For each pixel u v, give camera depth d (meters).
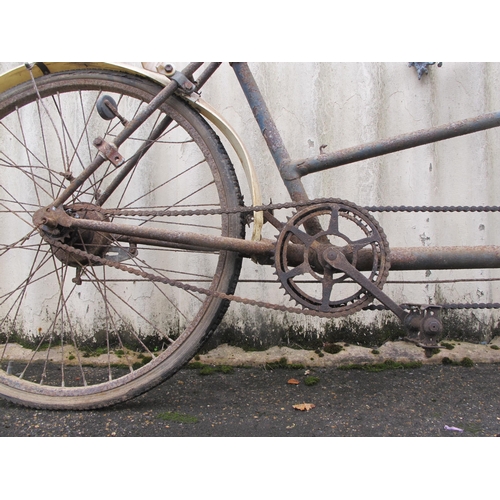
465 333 2.06
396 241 2.04
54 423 1.35
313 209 1.38
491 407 1.49
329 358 1.93
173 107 1.51
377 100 2.03
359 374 1.82
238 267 1.47
